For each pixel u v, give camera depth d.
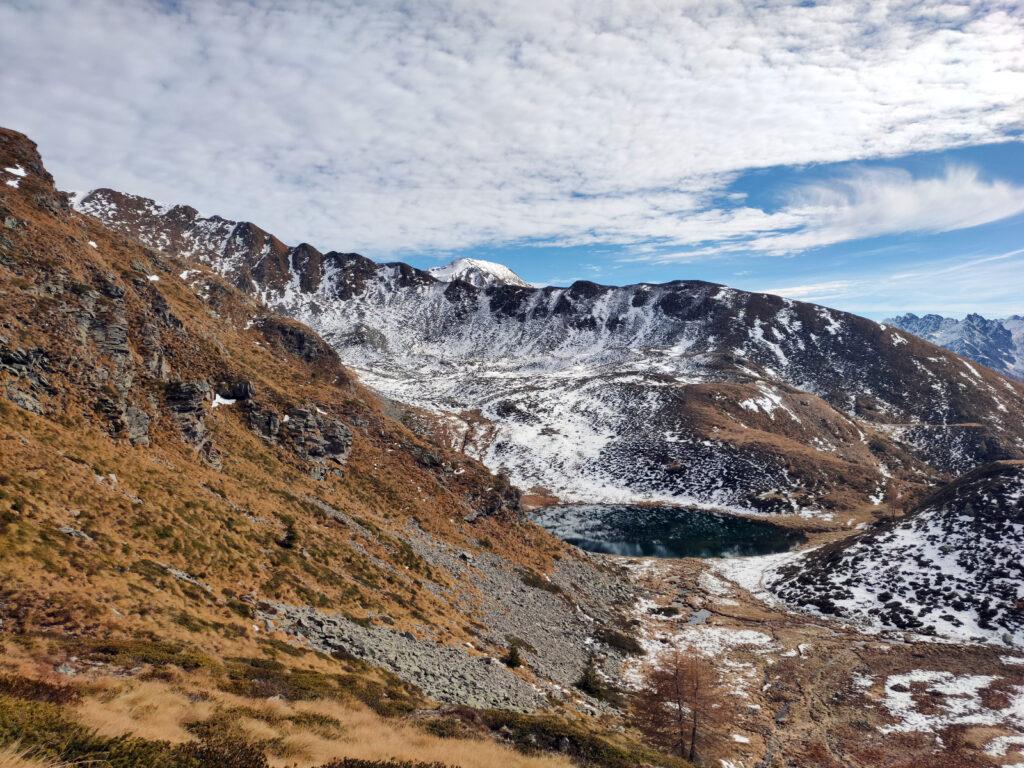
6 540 23.83
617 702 45.75
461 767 19.53
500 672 40.25
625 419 199.25
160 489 37.12
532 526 87.25
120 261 72.19
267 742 17.16
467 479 83.38
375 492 67.62
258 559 37.53
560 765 24.77
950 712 46.62
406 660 34.88
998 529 76.88
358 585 42.62
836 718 45.88
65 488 30.28
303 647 30.48
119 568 27.34
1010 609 64.31
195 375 62.94
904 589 74.06
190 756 13.96
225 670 23.17
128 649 21.34
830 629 68.25
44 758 11.26
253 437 61.34
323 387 93.38
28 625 20.67
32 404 35.91
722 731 42.78
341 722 21.61
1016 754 39.94
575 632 59.03
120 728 14.40
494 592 58.78
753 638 65.19
